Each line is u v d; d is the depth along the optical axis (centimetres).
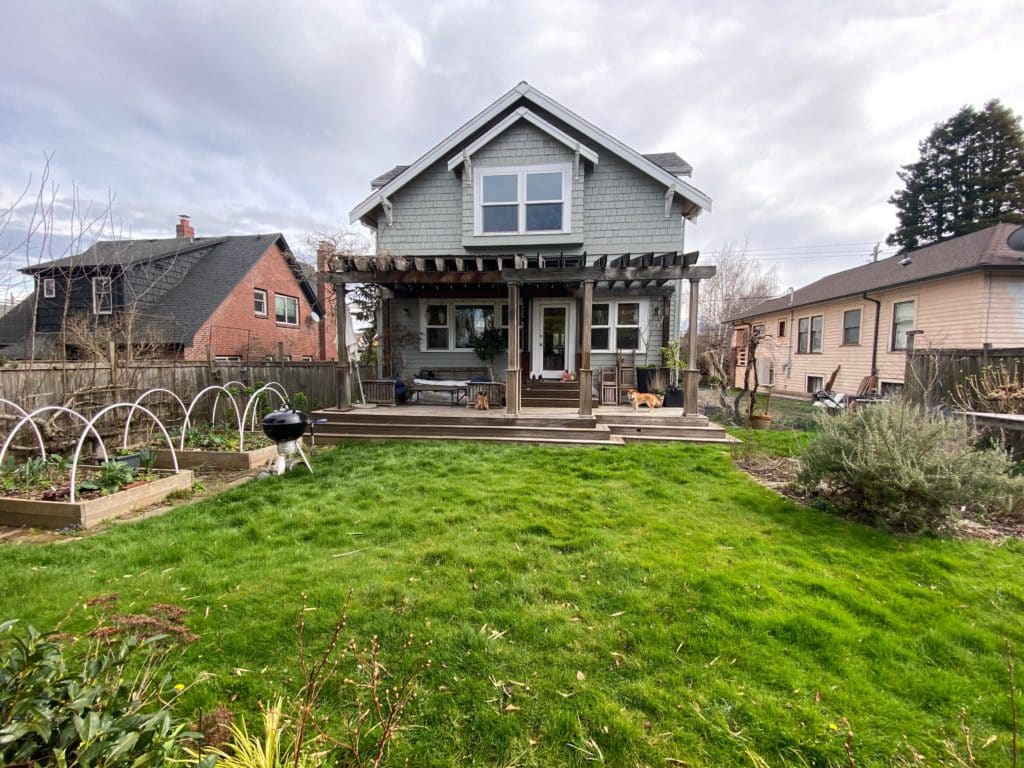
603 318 1008
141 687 138
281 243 2022
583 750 165
